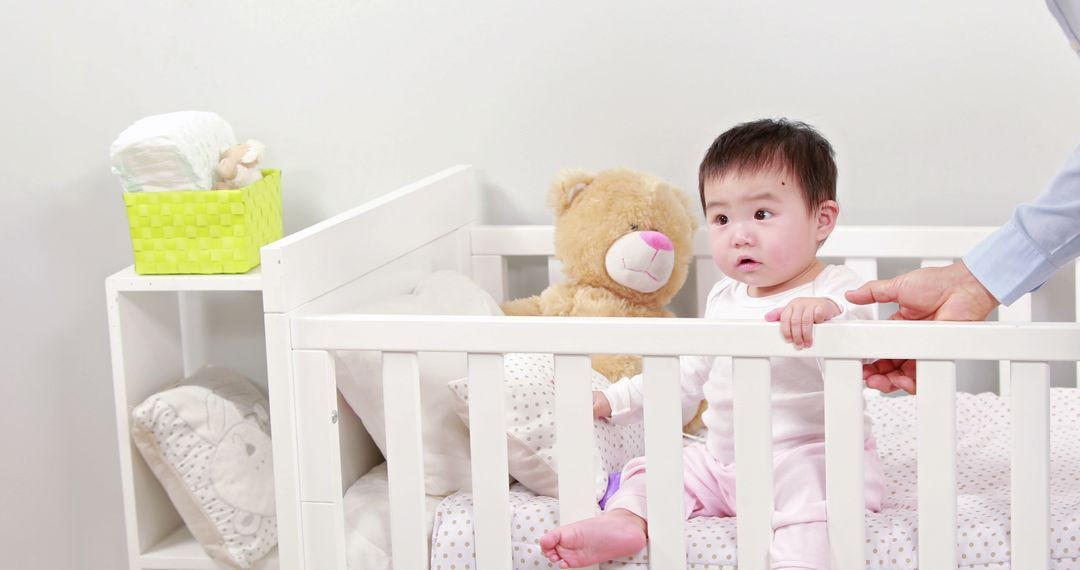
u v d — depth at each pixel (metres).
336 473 1.43
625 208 1.79
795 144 1.43
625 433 1.64
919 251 1.84
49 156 2.07
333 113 2.02
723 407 1.50
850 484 1.28
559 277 1.97
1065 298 1.89
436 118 2.00
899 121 1.89
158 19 2.03
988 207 1.90
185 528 1.75
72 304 2.11
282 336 1.40
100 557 2.20
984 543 1.32
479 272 1.98
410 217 1.75
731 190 1.44
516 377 1.53
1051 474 1.52
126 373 1.67
